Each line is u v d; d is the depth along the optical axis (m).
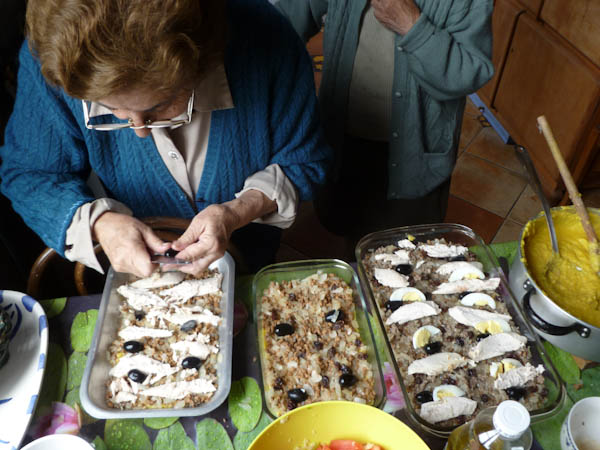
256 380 0.88
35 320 0.93
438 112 1.33
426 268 1.04
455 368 0.88
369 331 0.90
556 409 0.81
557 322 0.85
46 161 1.00
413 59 1.20
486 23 1.15
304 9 1.42
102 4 0.52
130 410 0.81
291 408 0.82
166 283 0.99
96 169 1.02
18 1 1.22
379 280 1.01
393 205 1.60
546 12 2.11
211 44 0.65
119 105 0.64
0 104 1.25
